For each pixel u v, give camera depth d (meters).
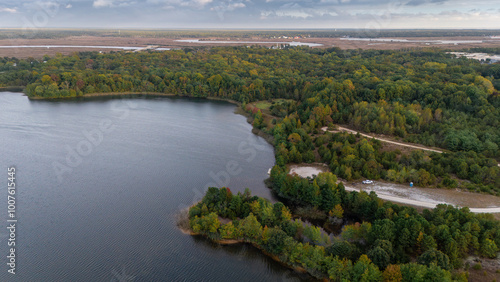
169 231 102.50
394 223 92.62
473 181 124.50
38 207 113.25
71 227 103.50
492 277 79.31
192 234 101.00
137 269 87.81
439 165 129.62
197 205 110.00
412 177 125.56
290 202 120.19
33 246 95.00
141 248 95.25
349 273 80.19
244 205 106.56
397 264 80.69
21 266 87.69
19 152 153.88
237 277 86.56
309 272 86.88
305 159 147.88
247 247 97.00
